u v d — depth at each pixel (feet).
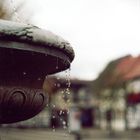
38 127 125.08
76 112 68.28
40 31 11.15
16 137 83.41
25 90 11.52
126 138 100.58
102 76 155.53
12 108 11.46
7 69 11.09
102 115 161.17
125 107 141.38
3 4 44.91
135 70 147.84
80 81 171.42
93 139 93.81
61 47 11.68
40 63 11.62
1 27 10.58
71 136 71.10
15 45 10.79
